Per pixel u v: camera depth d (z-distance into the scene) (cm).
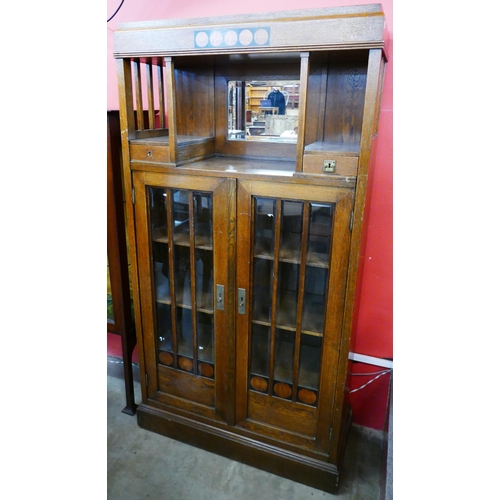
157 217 156
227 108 157
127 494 157
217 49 121
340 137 145
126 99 141
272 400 157
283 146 154
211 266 154
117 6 178
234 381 160
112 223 167
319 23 108
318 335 141
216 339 158
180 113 164
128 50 132
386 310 173
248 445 165
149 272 161
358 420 193
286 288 145
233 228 139
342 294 132
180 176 141
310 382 150
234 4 159
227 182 135
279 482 162
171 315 164
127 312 183
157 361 175
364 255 160
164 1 170
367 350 181
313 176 123
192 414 175
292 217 134
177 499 155
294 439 158
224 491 158
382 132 153
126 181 151
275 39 113
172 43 126
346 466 170
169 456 174
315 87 142
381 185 159
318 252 136
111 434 185
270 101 150
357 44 106
